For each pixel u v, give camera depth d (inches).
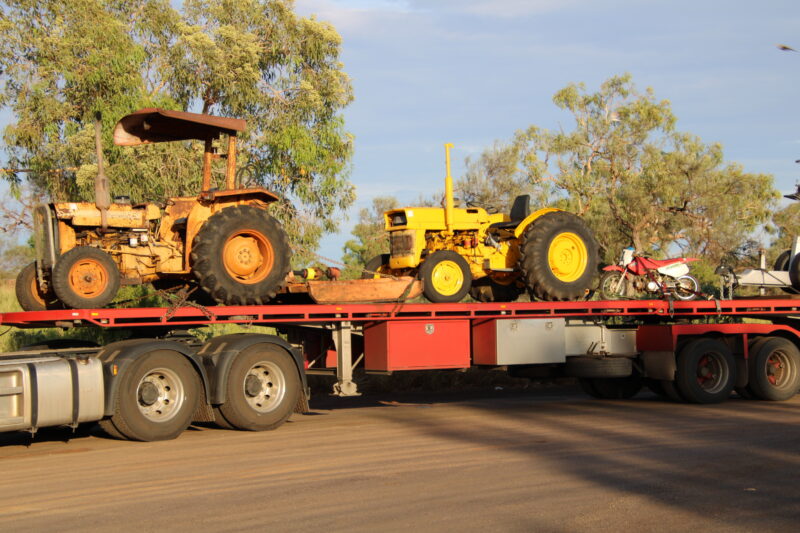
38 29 776.3
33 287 388.5
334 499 231.6
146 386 344.2
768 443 318.3
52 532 203.8
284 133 815.7
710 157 1231.5
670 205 1189.7
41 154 771.4
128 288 579.2
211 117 390.0
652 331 480.1
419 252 451.2
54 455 318.3
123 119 387.2
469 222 457.1
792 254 524.7
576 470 267.6
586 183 1311.5
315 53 868.6
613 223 1206.9
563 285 447.5
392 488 244.4
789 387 490.9
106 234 382.0
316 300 402.0
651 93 1357.0
